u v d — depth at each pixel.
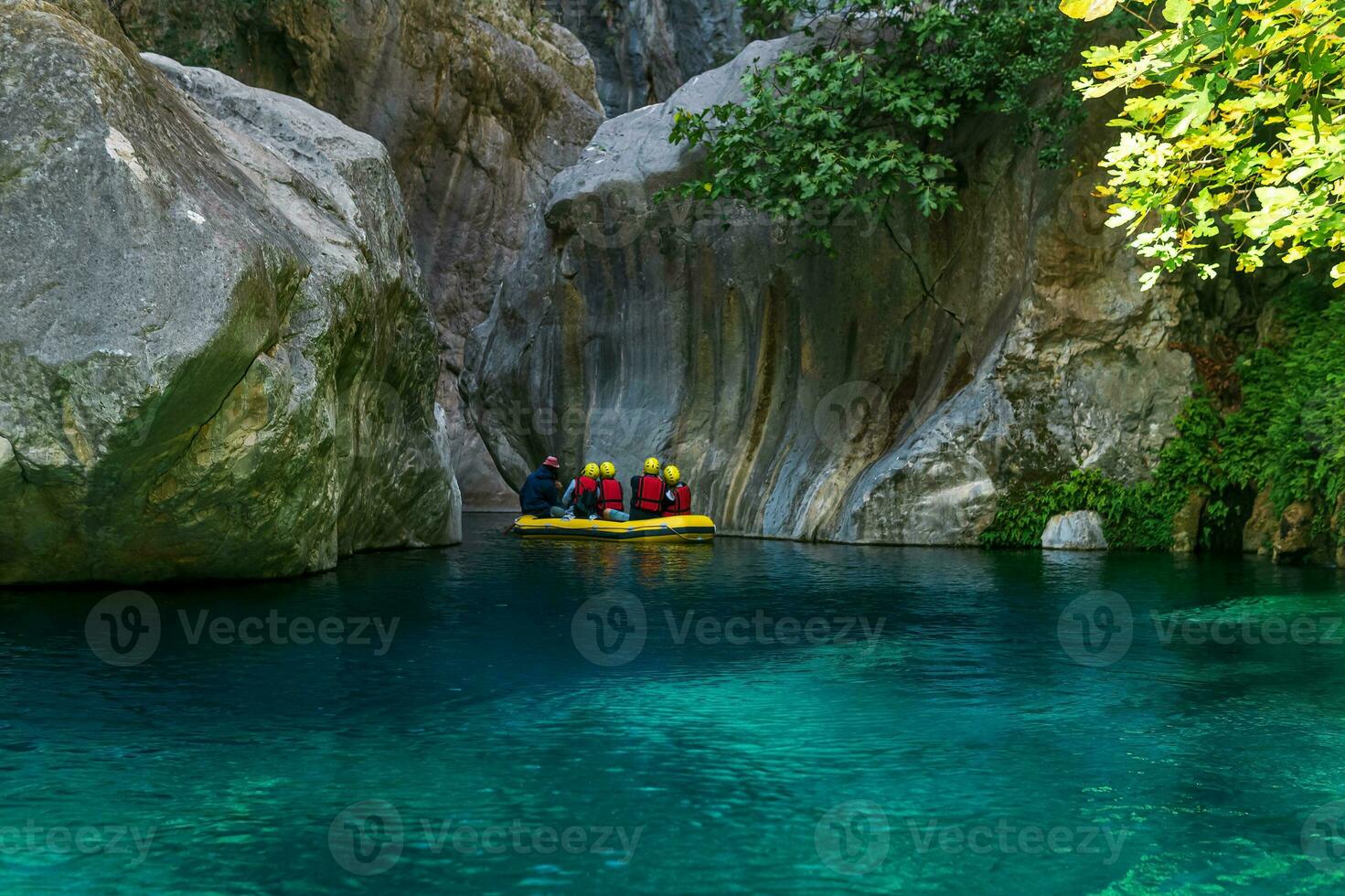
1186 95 3.80
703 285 18.83
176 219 7.96
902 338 17.09
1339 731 5.22
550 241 20.50
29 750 4.74
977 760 4.73
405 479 13.84
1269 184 4.89
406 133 26.95
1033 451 14.89
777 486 17.52
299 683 6.07
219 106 11.75
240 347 8.20
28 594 8.79
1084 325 14.92
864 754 4.80
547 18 31.14
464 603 9.07
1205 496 14.77
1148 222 14.73
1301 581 10.80
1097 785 4.40
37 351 7.70
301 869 3.49
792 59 15.91
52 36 7.96
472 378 22.88
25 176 7.75
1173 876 3.51
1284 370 14.47
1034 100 15.40
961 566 12.21
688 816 4.02
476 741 4.95
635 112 20.59
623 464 19.31
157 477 8.52
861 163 14.89
